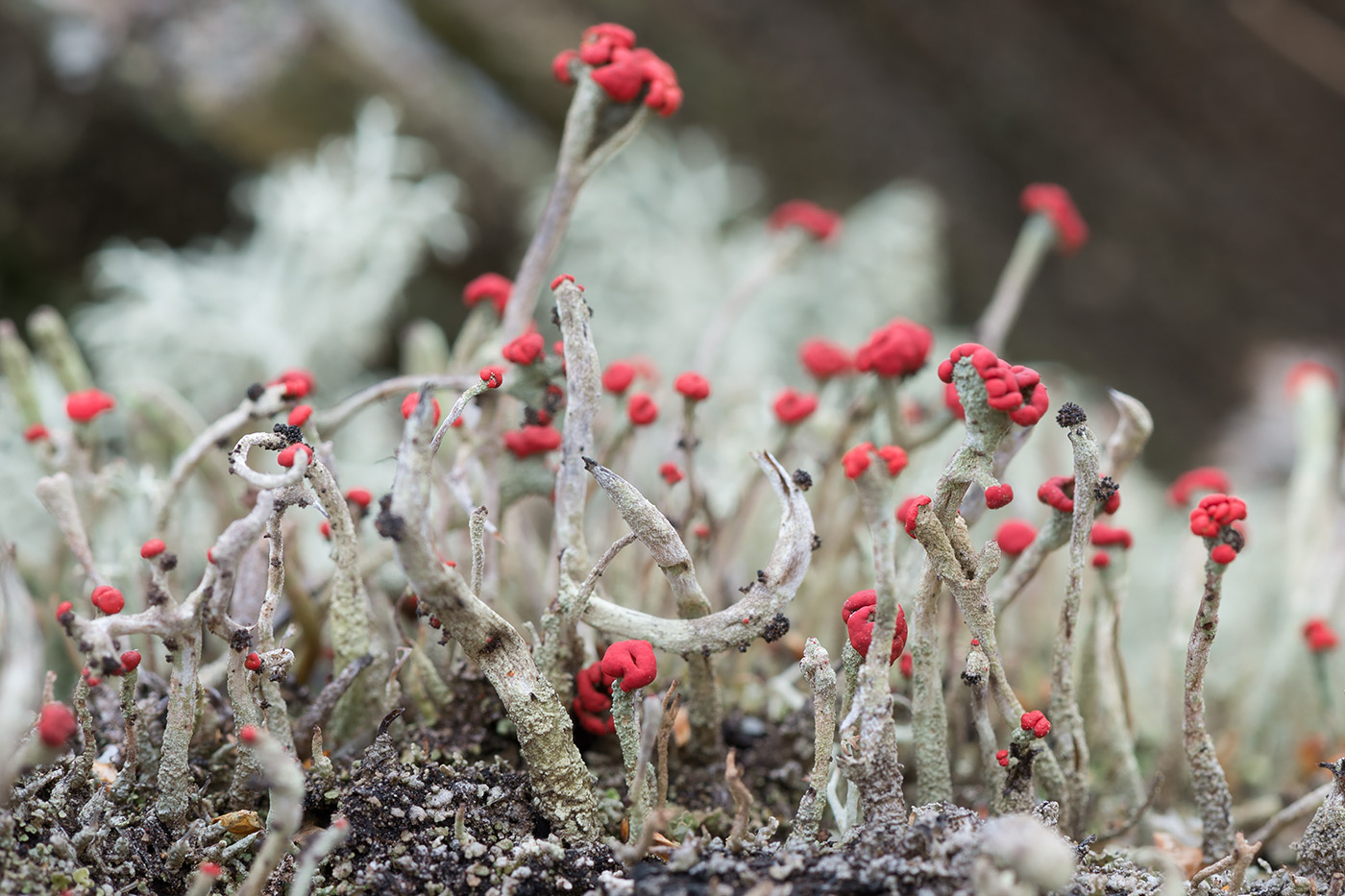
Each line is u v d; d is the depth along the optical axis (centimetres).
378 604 16
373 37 33
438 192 30
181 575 16
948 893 14
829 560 16
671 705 15
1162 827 16
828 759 14
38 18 30
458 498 15
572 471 15
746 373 28
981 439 14
